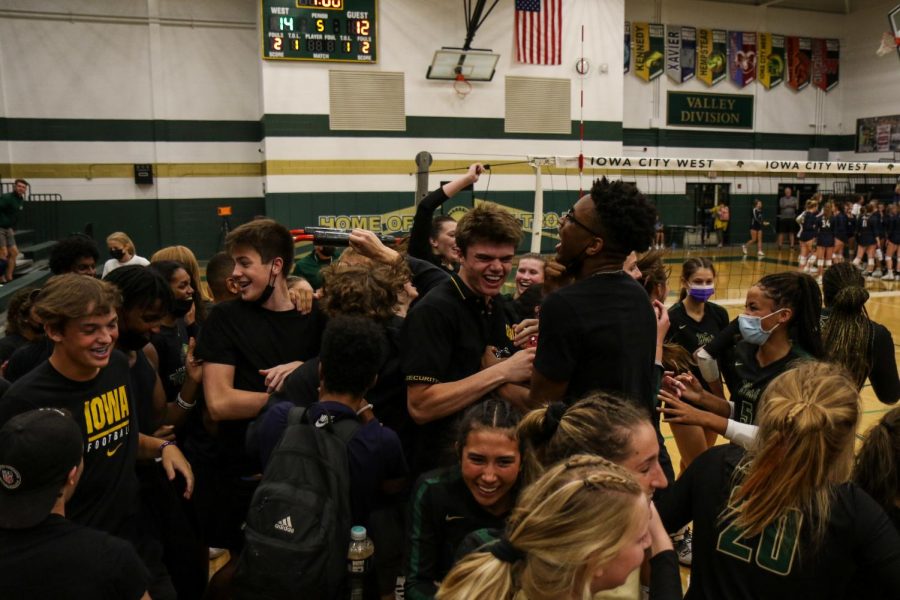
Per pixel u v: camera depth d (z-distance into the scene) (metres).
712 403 2.97
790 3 22.19
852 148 22.89
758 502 1.66
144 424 2.71
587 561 1.27
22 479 1.62
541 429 1.80
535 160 10.74
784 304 2.90
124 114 17.39
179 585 2.72
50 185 17.11
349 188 17.02
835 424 1.61
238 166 18.17
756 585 1.68
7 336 3.46
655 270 3.36
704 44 21.53
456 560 1.64
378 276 2.64
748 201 22.25
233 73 17.91
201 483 2.84
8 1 16.44
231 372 2.68
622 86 18.42
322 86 16.61
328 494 1.98
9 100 16.66
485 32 17.36
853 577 1.75
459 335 2.33
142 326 2.58
